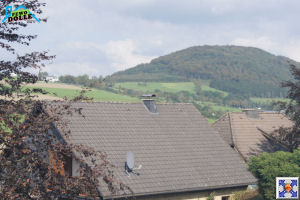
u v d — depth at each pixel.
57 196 14.66
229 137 43.88
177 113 37.56
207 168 32.75
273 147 40.75
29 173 14.18
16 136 14.06
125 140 31.81
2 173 13.77
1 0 15.97
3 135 13.87
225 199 33.16
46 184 14.39
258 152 42.19
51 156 15.14
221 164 33.81
